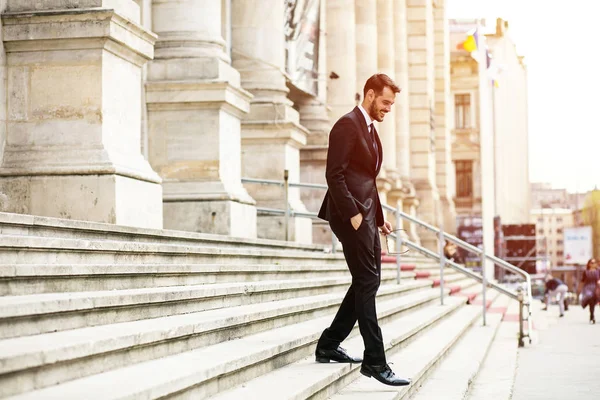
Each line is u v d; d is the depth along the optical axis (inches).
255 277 424.8
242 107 649.6
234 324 302.0
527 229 2180.1
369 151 302.7
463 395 354.3
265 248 565.9
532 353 620.4
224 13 796.6
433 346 462.3
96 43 433.7
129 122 462.0
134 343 234.7
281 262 519.8
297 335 329.1
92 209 426.3
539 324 979.9
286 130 802.2
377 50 1444.4
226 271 383.9
